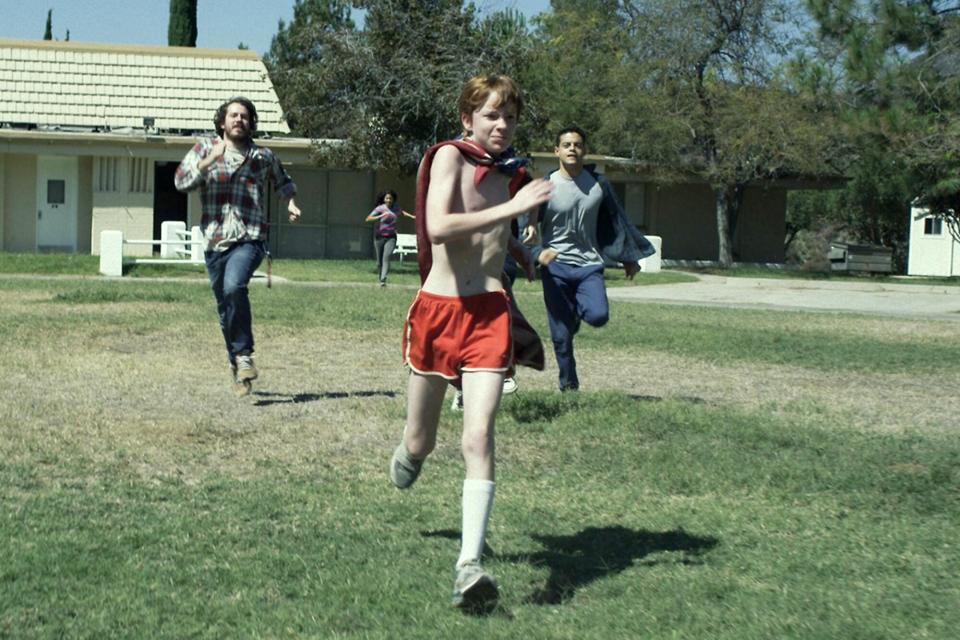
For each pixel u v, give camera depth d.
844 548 5.42
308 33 31.05
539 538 5.47
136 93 33.78
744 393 10.27
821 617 4.43
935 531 5.76
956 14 30.39
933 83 30.45
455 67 29.55
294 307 16.72
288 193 9.02
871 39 29.86
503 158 4.79
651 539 5.50
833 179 39.53
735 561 5.16
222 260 8.79
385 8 29.83
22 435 7.29
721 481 6.71
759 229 41.62
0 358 10.55
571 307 9.12
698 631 4.24
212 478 6.46
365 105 29.88
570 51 41.25
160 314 15.07
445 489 6.32
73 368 10.15
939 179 31.28
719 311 19.81
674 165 37.25
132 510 5.71
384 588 4.63
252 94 34.44
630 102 36.84
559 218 8.91
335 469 6.76
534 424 8.13
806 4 31.25
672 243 40.28
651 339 14.14
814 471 6.92
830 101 32.38
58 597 4.43
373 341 13.16
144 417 8.06
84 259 26.88
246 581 4.69
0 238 31.88
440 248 4.72
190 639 4.07
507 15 31.48
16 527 5.30
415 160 30.33
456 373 4.71
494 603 4.39
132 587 4.56
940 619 4.45
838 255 54.75
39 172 32.00
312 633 4.15
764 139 35.41
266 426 7.95
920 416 9.32
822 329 16.95
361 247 34.84
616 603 4.54
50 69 33.62
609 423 8.15
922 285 30.83
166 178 34.78
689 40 37.38
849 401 10.02
